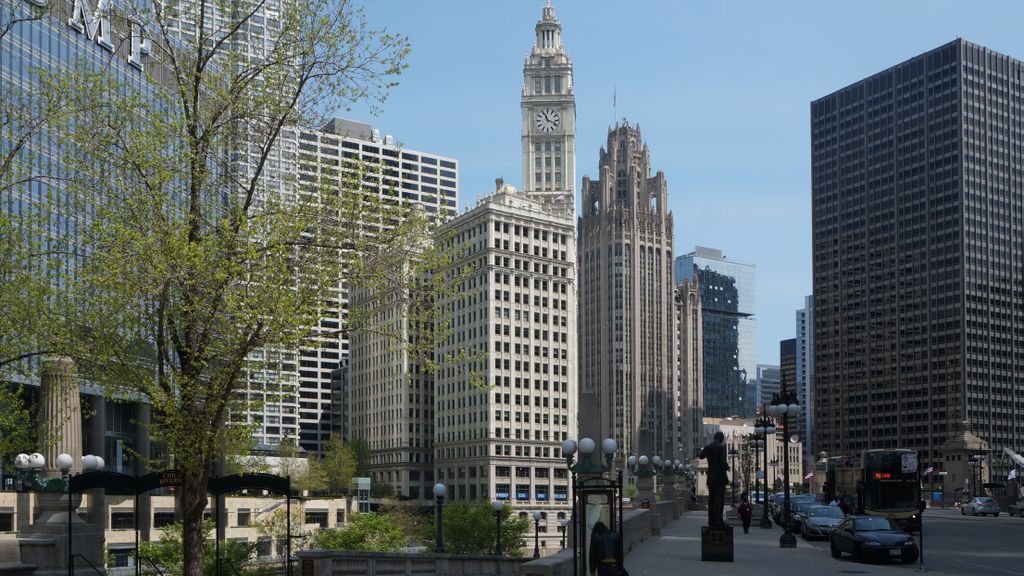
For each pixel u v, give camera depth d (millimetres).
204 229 30953
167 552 62969
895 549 37031
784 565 35719
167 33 30656
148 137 29812
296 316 29016
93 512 75500
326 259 30500
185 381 28641
